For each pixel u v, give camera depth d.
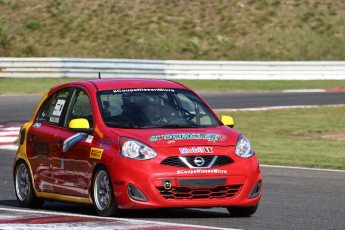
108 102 31.31
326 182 42.72
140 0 160.25
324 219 30.11
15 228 26.36
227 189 28.95
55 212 30.84
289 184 41.84
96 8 157.12
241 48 146.50
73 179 30.88
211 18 154.88
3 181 43.88
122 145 28.66
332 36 151.62
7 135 69.12
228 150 29.25
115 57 142.12
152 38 148.25
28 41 146.12
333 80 131.00
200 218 29.97
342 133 74.25
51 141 32.47
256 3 159.62
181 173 28.28
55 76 122.12
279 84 123.62
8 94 104.12
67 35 148.50
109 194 28.78
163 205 28.17
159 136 29.09
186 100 32.28
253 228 27.58
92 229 26.02
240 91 114.44
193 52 144.88
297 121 83.19
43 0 158.12
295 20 154.88
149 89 32.34
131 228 26.19
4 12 154.25
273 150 60.69
